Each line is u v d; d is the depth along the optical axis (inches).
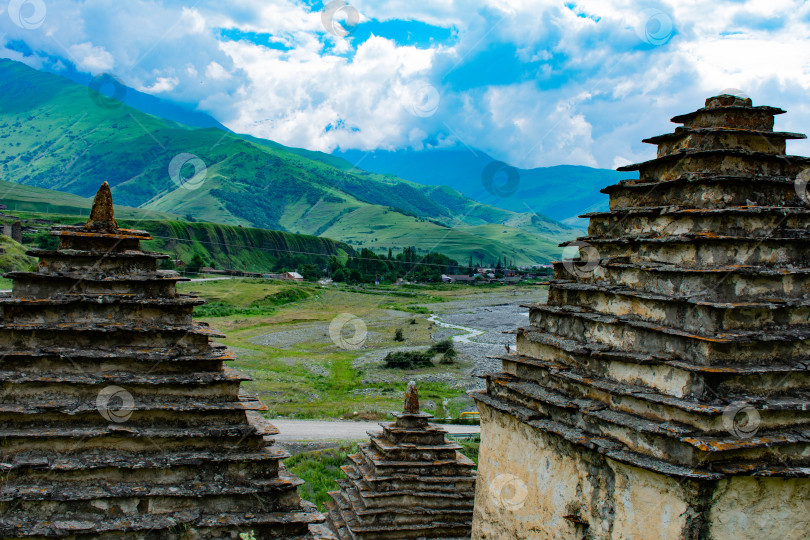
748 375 432.8
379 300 5290.4
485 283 6697.8
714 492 414.3
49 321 496.4
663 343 460.8
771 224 468.1
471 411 2039.9
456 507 821.9
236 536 494.6
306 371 2815.0
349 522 822.5
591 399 511.8
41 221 5246.1
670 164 518.6
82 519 470.9
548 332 601.6
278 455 511.8
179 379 503.5
